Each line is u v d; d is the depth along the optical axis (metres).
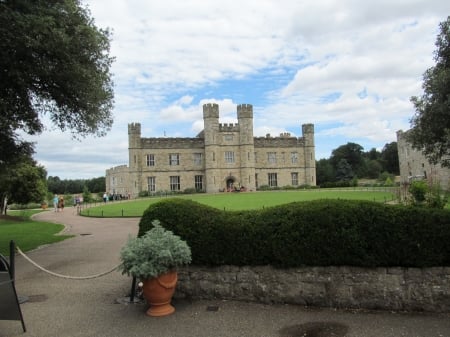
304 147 74.12
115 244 14.49
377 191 42.59
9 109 11.91
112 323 6.13
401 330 5.54
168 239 6.41
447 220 6.25
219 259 7.01
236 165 68.94
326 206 6.76
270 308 6.58
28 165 33.56
